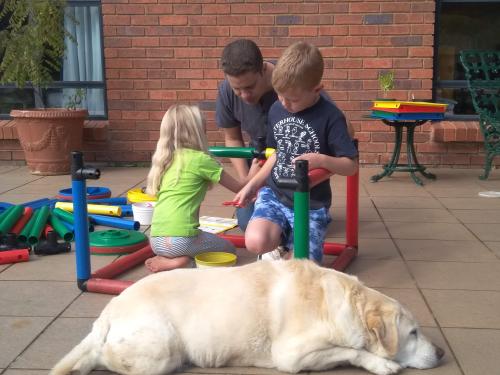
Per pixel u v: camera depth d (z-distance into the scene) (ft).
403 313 9.14
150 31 26.86
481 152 26.94
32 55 24.85
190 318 8.92
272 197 13.35
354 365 9.07
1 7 27.71
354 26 26.13
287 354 8.82
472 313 11.47
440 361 9.52
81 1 28.17
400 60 26.27
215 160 13.78
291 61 11.88
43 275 13.48
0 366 9.34
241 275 9.30
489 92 26.45
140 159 27.91
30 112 24.72
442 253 15.26
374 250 15.51
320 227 13.07
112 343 8.67
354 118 26.84
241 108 15.80
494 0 26.94
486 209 19.99
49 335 10.44
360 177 25.32
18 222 16.39
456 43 27.40
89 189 21.15
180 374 8.97
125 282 12.34
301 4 26.12
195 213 13.57
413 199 21.45
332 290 9.00
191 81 27.12
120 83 27.37
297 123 12.95
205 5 26.48
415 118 23.12
